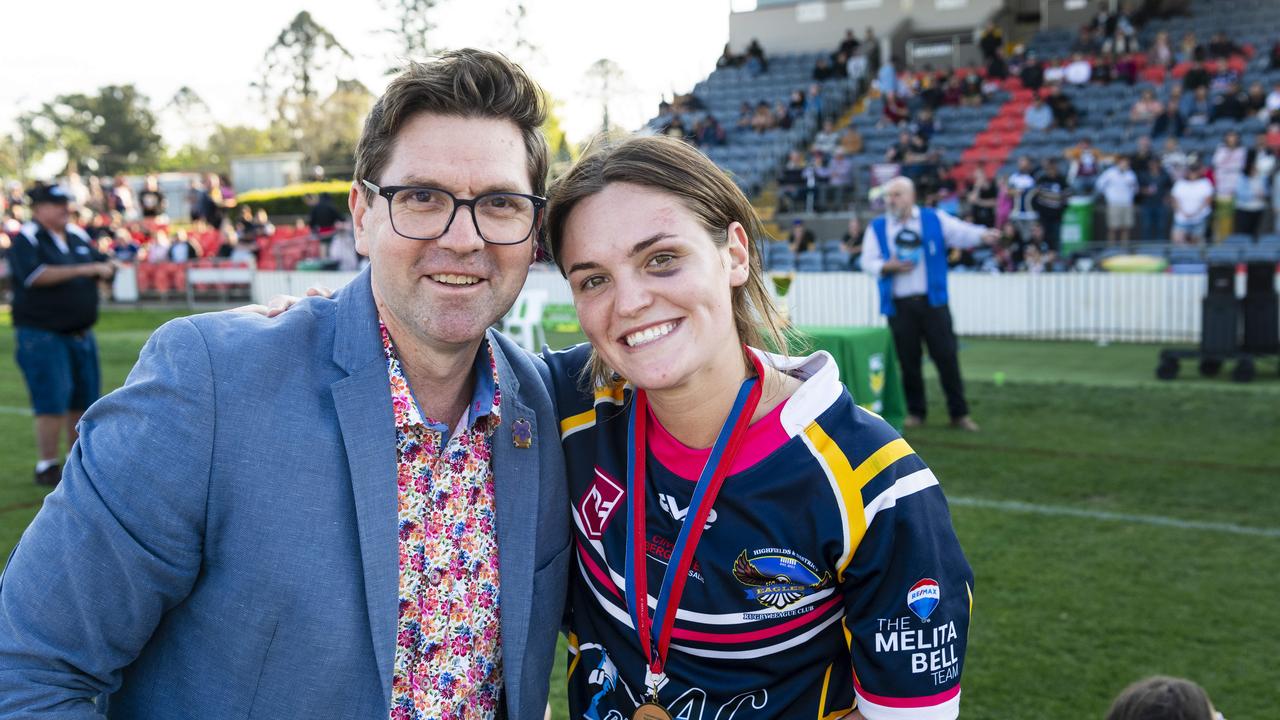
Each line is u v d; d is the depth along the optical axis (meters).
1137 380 9.99
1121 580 4.53
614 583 1.73
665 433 1.72
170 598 1.48
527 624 1.66
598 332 1.65
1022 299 13.48
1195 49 20.38
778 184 19.91
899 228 7.61
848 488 1.58
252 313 1.64
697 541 1.63
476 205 1.53
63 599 1.40
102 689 1.48
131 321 17.08
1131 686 2.33
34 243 6.18
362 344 1.58
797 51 26.22
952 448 7.16
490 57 1.58
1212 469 6.48
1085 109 20.00
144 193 28.42
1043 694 3.46
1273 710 3.32
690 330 1.60
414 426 1.60
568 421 1.85
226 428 1.47
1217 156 15.84
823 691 1.67
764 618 1.62
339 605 1.50
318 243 20.39
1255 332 9.76
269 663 1.48
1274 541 5.04
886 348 7.09
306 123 57.66
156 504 1.43
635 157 1.61
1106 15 24.11
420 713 1.59
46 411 6.34
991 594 4.38
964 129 20.58
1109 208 15.41
